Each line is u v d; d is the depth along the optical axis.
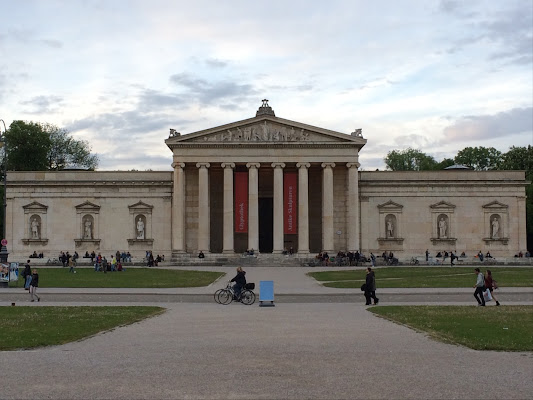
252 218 120.75
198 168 122.62
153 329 34.38
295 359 24.66
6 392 19.39
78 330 33.25
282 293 61.12
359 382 20.59
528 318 37.78
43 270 97.12
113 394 19.11
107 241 127.62
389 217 128.38
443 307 45.88
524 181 127.44
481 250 127.62
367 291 50.25
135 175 129.00
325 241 121.25
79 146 185.75
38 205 127.38
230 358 24.91
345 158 121.88
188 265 111.75
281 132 122.25
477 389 19.67
